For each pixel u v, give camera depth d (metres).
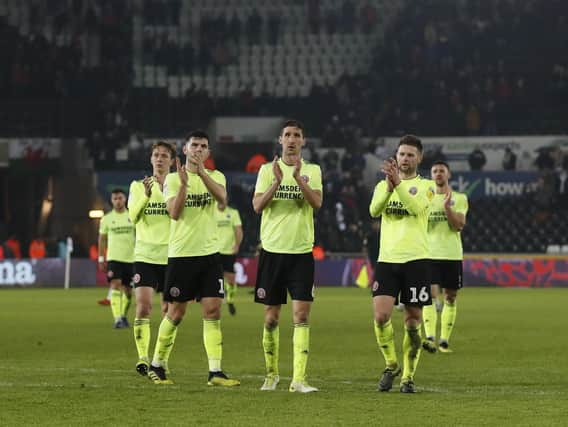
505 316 68.94
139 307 37.09
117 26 151.00
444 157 130.25
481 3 155.50
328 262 120.75
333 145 134.00
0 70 144.75
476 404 28.17
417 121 139.50
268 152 134.75
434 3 156.25
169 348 33.72
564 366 38.97
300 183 31.05
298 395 30.05
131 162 132.25
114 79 144.25
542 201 126.81
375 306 31.81
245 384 33.03
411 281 31.55
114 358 41.84
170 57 153.00
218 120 135.00
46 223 133.50
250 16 158.12
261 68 157.38
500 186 127.12
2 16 151.00
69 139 132.75
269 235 31.77
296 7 164.00
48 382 33.47
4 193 136.88
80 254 128.50
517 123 140.25
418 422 24.94
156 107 142.38
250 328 58.62
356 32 161.38
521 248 127.50
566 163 128.88
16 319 66.44
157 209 38.28
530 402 28.58
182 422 24.95
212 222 33.56
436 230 46.69
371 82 146.88
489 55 150.00
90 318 67.44
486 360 41.28
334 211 126.81
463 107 140.12
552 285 118.44
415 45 150.62
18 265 119.62
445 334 45.56
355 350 45.19
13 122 137.88
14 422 25.02
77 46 145.38
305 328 31.27
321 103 144.12
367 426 24.36
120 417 25.77
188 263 33.06
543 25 151.00
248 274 120.38
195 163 33.03
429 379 34.81
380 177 130.12
